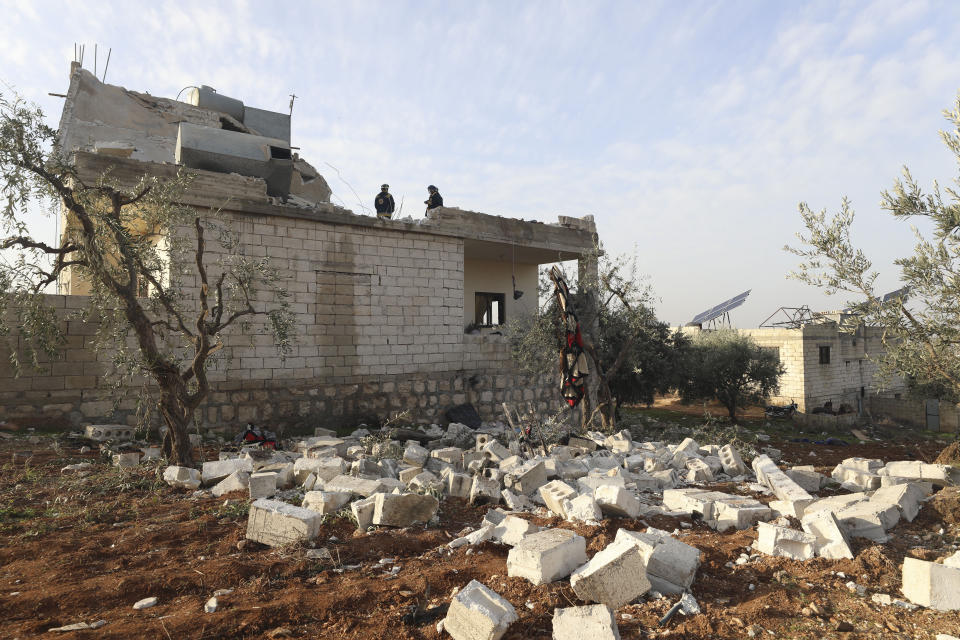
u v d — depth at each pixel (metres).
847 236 9.24
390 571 4.85
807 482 8.44
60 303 11.41
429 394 16.50
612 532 5.84
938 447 14.64
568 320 11.96
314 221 14.59
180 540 5.54
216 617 3.78
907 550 5.50
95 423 11.61
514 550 4.61
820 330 31.44
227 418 13.02
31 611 3.92
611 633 3.36
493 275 22.73
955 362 8.73
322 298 14.63
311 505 6.48
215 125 20.12
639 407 28.50
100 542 5.48
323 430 13.55
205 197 12.91
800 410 30.36
